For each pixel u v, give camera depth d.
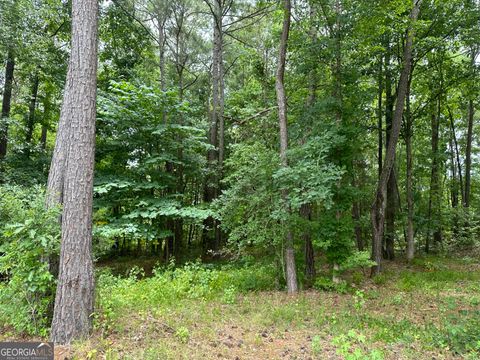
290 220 7.96
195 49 16.30
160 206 10.94
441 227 16.00
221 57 15.15
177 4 14.27
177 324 5.32
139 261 14.37
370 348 4.42
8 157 11.77
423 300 7.18
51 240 4.67
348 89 9.14
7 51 10.45
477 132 19.94
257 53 12.71
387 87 12.66
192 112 13.56
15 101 14.46
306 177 7.13
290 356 4.21
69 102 4.87
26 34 10.63
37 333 4.67
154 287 7.66
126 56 15.05
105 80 14.76
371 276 10.15
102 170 12.05
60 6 12.66
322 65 9.34
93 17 4.99
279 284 8.66
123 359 3.88
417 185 17.70
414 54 11.48
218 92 16.72
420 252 15.59
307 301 7.08
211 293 7.59
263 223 8.30
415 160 17.28
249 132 10.77
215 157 15.55
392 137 10.34
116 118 11.27
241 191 8.68
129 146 12.06
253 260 9.74
